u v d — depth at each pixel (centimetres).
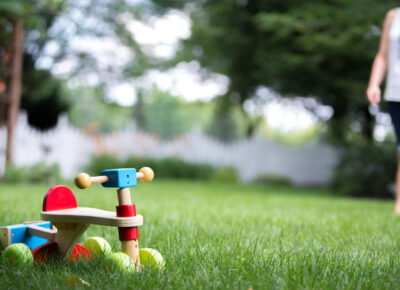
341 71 1045
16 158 1095
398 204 472
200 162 1460
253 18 1125
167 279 163
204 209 455
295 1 1067
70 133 1220
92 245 204
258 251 224
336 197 895
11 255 191
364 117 1159
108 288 151
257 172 1466
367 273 178
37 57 1410
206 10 1301
